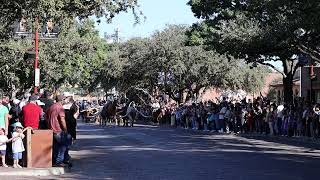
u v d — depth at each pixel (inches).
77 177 583.5
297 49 1365.7
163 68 2455.7
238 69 2397.9
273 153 860.6
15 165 632.4
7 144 687.1
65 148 657.6
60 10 716.0
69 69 1985.7
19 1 687.7
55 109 656.4
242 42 1373.0
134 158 776.3
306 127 1226.6
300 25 1059.9
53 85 2180.1
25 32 832.3
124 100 2529.5
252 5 1175.0
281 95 2805.1
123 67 2748.5
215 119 1541.6
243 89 2492.6
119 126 1860.2
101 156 808.3
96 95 4261.8
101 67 2829.7
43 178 574.9
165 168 655.1
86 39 1923.0
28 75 1802.4
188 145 1011.3
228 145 1021.2
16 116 731.4
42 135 634.2
